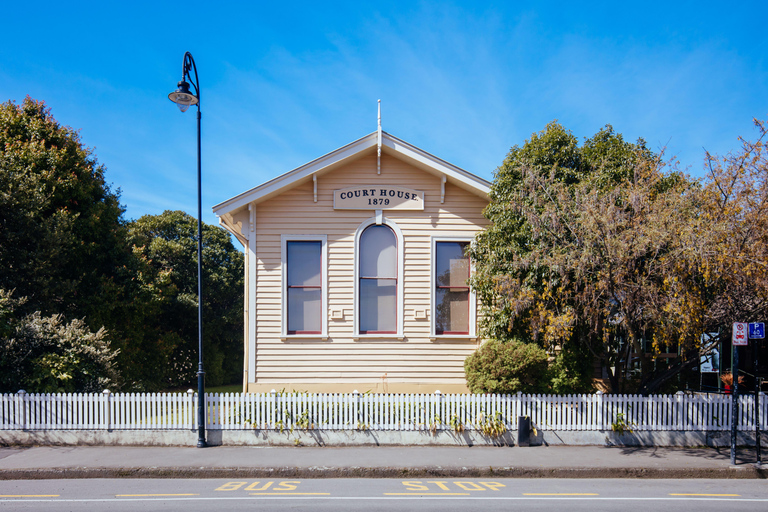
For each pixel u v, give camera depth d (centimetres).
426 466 895
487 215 1255
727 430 1072
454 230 1360
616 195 1002
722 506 723
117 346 1823
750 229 942
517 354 1081
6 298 1236
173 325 2817
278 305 1323
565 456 971
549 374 1139
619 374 1193
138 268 1959
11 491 783
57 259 1574
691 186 1019
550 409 1066
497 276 1059
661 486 833
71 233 1662
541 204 1061
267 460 927
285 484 830
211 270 2989
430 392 1316
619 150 1219
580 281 969
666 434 1066
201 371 1038
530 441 1059
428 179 1363
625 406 1070
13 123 1722
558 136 1202
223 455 962
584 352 1174
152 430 1042
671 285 904
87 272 1800
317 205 1348
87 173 1848
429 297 1340
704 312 988
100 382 1170
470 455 973
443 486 821
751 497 771
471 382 1156
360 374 1319
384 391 1314
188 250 2920
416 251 1350
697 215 992
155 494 764
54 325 1229
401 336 1325
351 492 779
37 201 1503
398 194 1358
